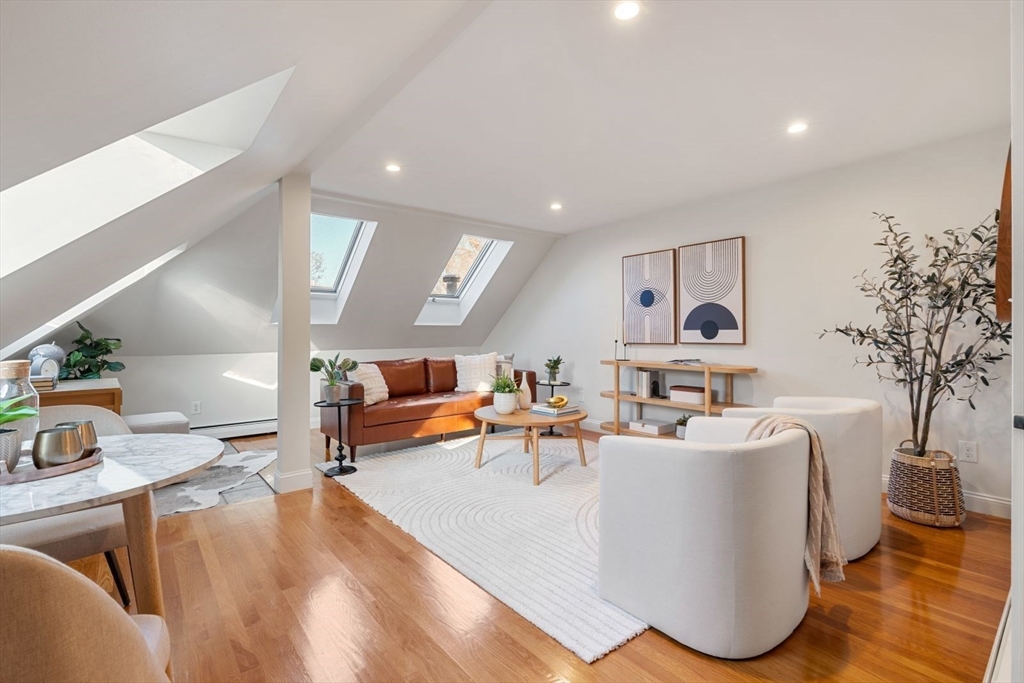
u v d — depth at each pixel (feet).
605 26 6.01
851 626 5.74
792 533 5.47
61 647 1.93
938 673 4.92
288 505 9.73
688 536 5.31
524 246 18.51
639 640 5.49
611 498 6.13
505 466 12.50
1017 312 2.39
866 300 10.86
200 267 13.67
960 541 8.11
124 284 12.16
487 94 7.76
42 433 3.93
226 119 5.96
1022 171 2.36
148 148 6.12
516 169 11.39
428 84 7.44
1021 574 2.38
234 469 12.30
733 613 5.07
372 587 6.59
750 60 6.81
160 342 14.94
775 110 8.37
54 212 5.21
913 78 7.32
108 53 2.59
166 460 4.21
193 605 6.15
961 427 9.68
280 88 5.27
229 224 12.92
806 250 11.82
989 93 7.79
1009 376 9.16
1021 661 2.38
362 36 4.80
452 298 20.84
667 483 5.48
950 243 9.66
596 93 7.73
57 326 11.51
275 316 16.56
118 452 4.49
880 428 7.96
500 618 5.89
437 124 8.91
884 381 10.64
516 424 11.33
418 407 14.33
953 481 8.69
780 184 12.32
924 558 7.48
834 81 7.41
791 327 12.10
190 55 3.28
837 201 11.27
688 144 9.89
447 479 11.40
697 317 14.10
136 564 4.27
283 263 10.52
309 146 8.79
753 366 12.78
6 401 4.07
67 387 10.83
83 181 5.45
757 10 5.73
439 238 16.60
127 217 5.87
